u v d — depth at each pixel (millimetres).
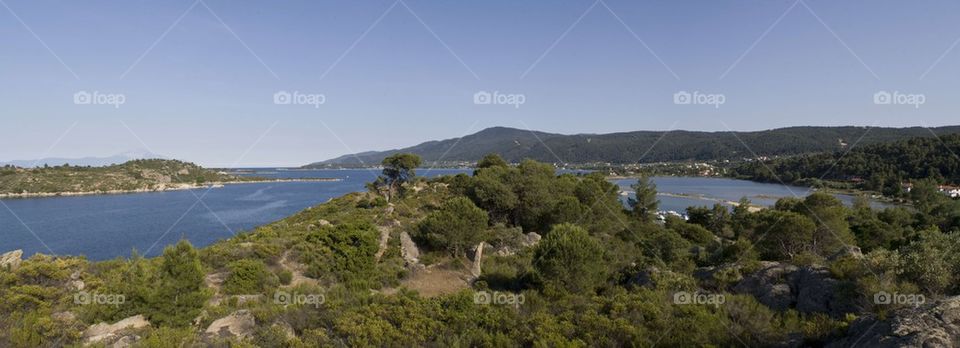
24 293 18094
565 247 22875
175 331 15539
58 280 20656
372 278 27844
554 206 50844
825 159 165000
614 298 17969
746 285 19859
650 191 76250
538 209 52562
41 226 86188
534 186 53688
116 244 68938
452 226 35594
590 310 16203
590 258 23047
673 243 35875
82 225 87438
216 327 16453
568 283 22297
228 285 22547
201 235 76625
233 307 19531
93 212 108812
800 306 16844
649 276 23125
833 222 36938
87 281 20984
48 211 111000
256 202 136250
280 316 17031
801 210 48844
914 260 15727
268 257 28531
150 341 14148
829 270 17984
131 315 17312
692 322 14727
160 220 94938
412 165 73875
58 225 87438
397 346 14773
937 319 10781
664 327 14844
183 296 17703
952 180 118562
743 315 15367
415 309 16859
